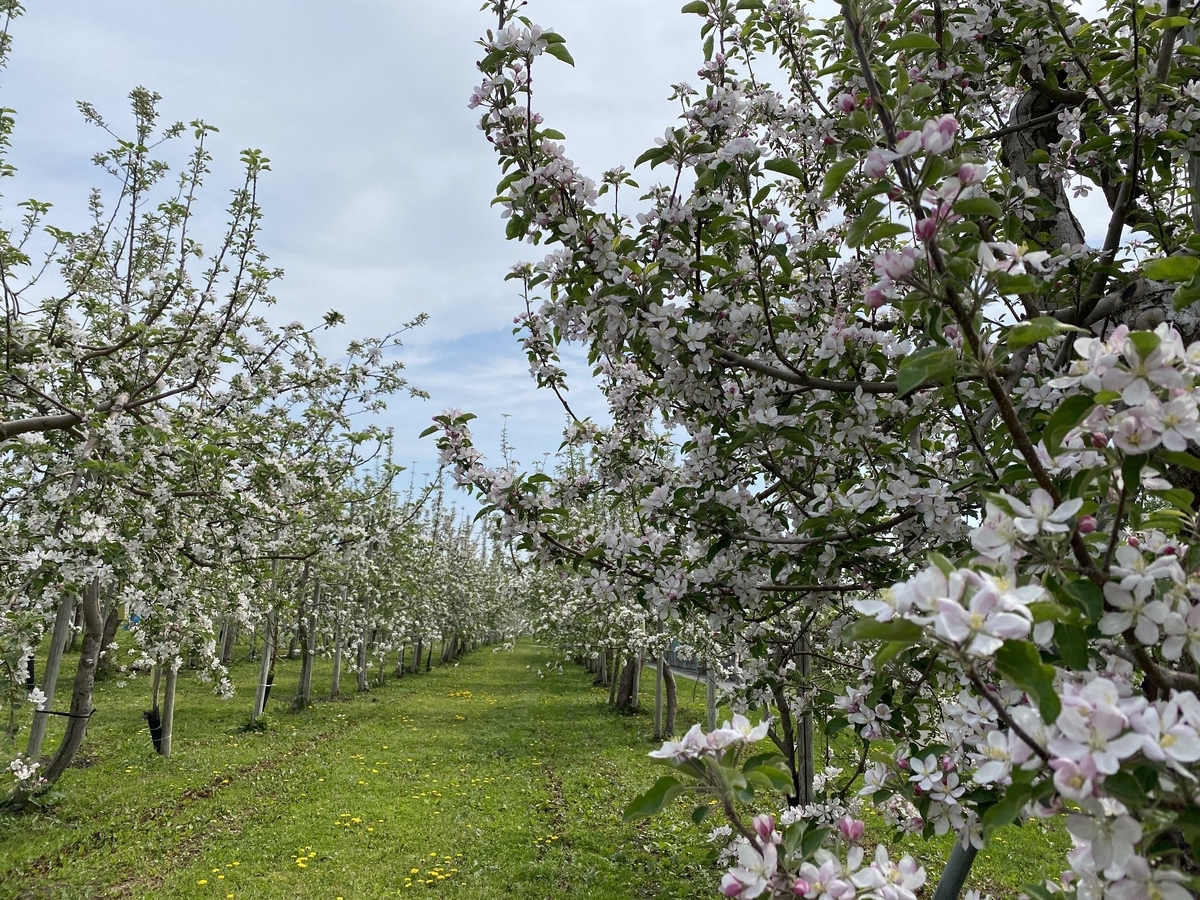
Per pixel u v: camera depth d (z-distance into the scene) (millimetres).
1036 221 2963
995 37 2902
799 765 4020
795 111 2922
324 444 8570
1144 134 2396
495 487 3023
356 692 16844
